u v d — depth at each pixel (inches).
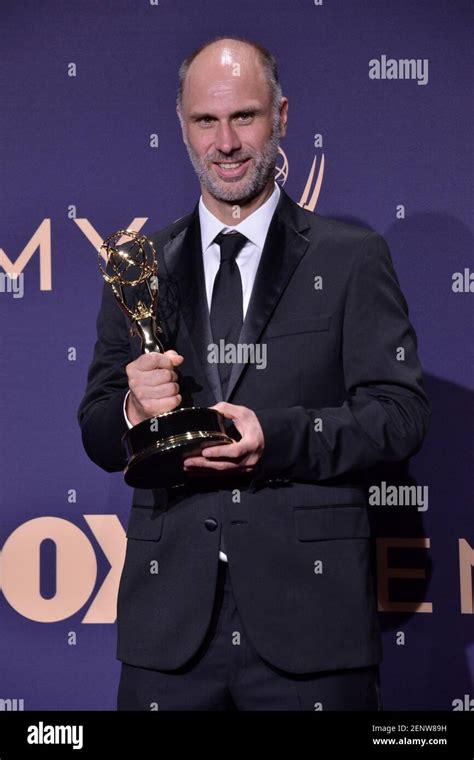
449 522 105.9
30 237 108.1
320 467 72.3
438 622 106.0
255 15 106.7
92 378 83.4
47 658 107.7
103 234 107.9
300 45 106.2
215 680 73.4
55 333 108.3
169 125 107.4
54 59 108.3
